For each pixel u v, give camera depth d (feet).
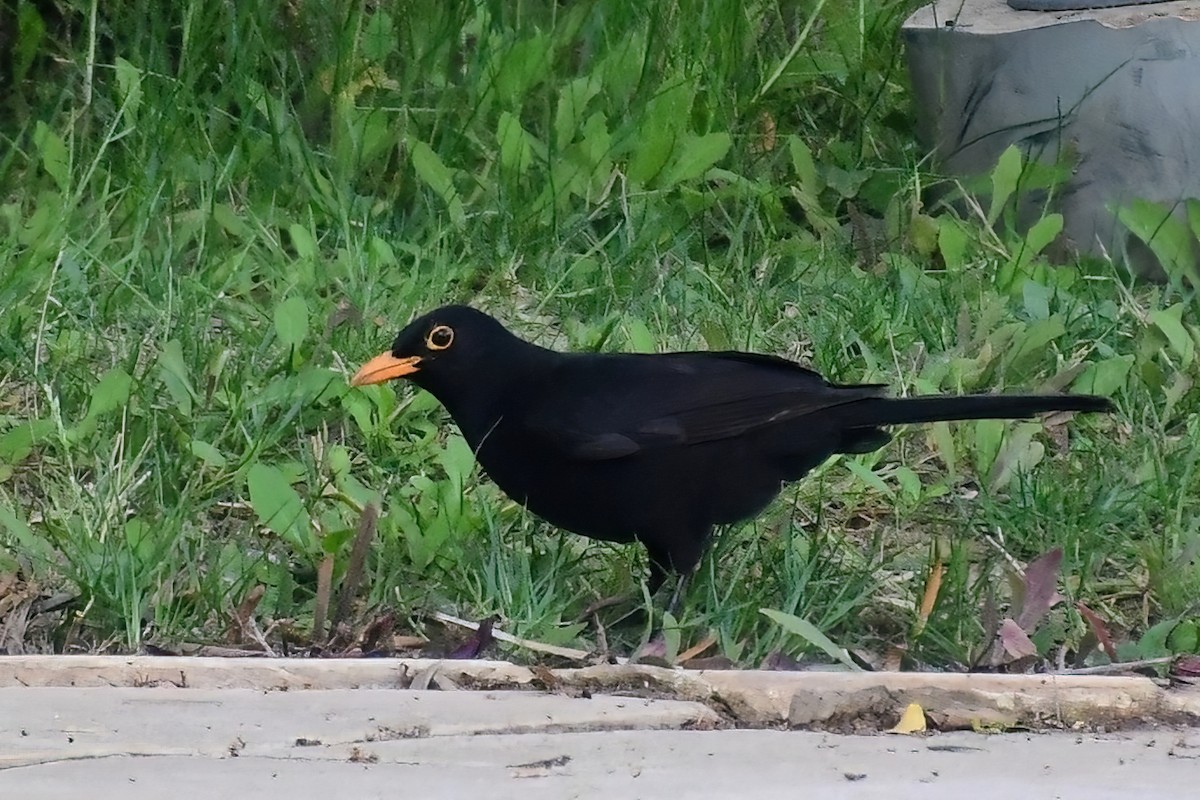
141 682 20.40
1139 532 26.78
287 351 30.55
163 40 41.75
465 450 26.63
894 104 42.60
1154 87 34.78
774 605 23.99
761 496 24.34
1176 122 34.60
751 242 37.45
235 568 24.61
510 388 24.20
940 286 35.09
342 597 22.98
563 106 38.75
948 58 38.32
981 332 32.17
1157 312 31.37
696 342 32.78
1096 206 36.27
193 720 19.04
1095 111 35.76
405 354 24.47
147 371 29.76
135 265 34.27
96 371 30.71
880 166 40.96
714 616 23.04
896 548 26.50
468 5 42.65
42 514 25.79
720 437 23.59
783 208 38.93
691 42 41.93
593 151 38.17
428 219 37.52
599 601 24.17
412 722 19.10
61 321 31.94
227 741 18.51
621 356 24.67
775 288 35.47
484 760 18.16
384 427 28.37
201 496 26.43
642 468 23.48
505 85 40.83
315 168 38.47
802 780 17.54
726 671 20.63
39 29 41.19
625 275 35.47
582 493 23.81
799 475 24.61
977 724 19.97
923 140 40.29
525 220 36.65
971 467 28.99
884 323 32.94
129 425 27.66
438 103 40.83
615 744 18.71
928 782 17.54
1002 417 23.82
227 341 31.86
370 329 32.19
